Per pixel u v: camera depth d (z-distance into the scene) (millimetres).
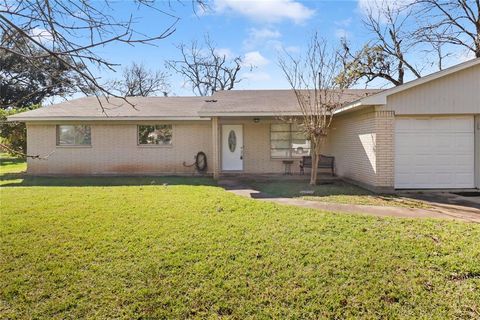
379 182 9562
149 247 5109
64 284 4094
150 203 8016
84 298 3818
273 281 4109
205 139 14992
